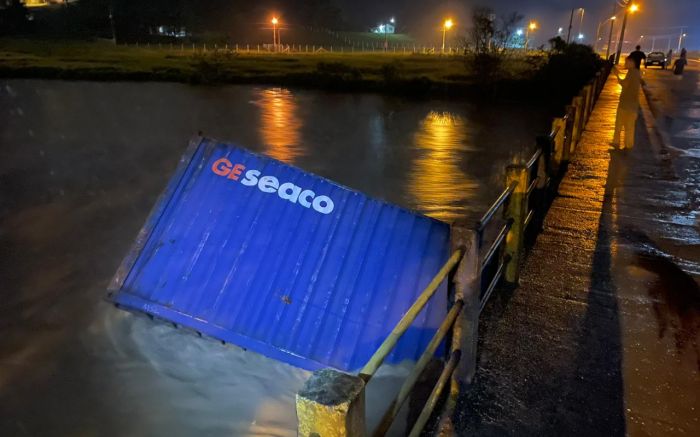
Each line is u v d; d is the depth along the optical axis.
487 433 3.07
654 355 3.77
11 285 6.97
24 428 4.27
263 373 4.80
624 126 10.68
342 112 26.16
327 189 5.41
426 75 40.97
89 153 16.09
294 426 4.18
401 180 12.52
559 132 8.07
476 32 33.75
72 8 100.38
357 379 1.85
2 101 30.19
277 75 42.69
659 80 30.56
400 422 3.93
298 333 4.62
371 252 5.02
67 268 7.55
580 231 6.26
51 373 4.95
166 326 5.53
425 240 5.16
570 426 3.11
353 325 4.64
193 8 114.44
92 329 5.73
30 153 16.11
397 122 22.62
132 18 94.12
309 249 5.02
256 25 121.81
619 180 8.50
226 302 4.80
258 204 5.29
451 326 3.31
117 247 8.45
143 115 24.69
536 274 5.12
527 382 3.50
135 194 11.59
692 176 8.66
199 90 37.34
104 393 4.66
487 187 11.78
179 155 15.78
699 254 5.55
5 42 77.62
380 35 153.38
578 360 3.72
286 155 15.59
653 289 4.78
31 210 10.39
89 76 45.03
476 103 30.31
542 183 6.50
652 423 3.11
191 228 5.20
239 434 4.12
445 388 3.46
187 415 4.33
